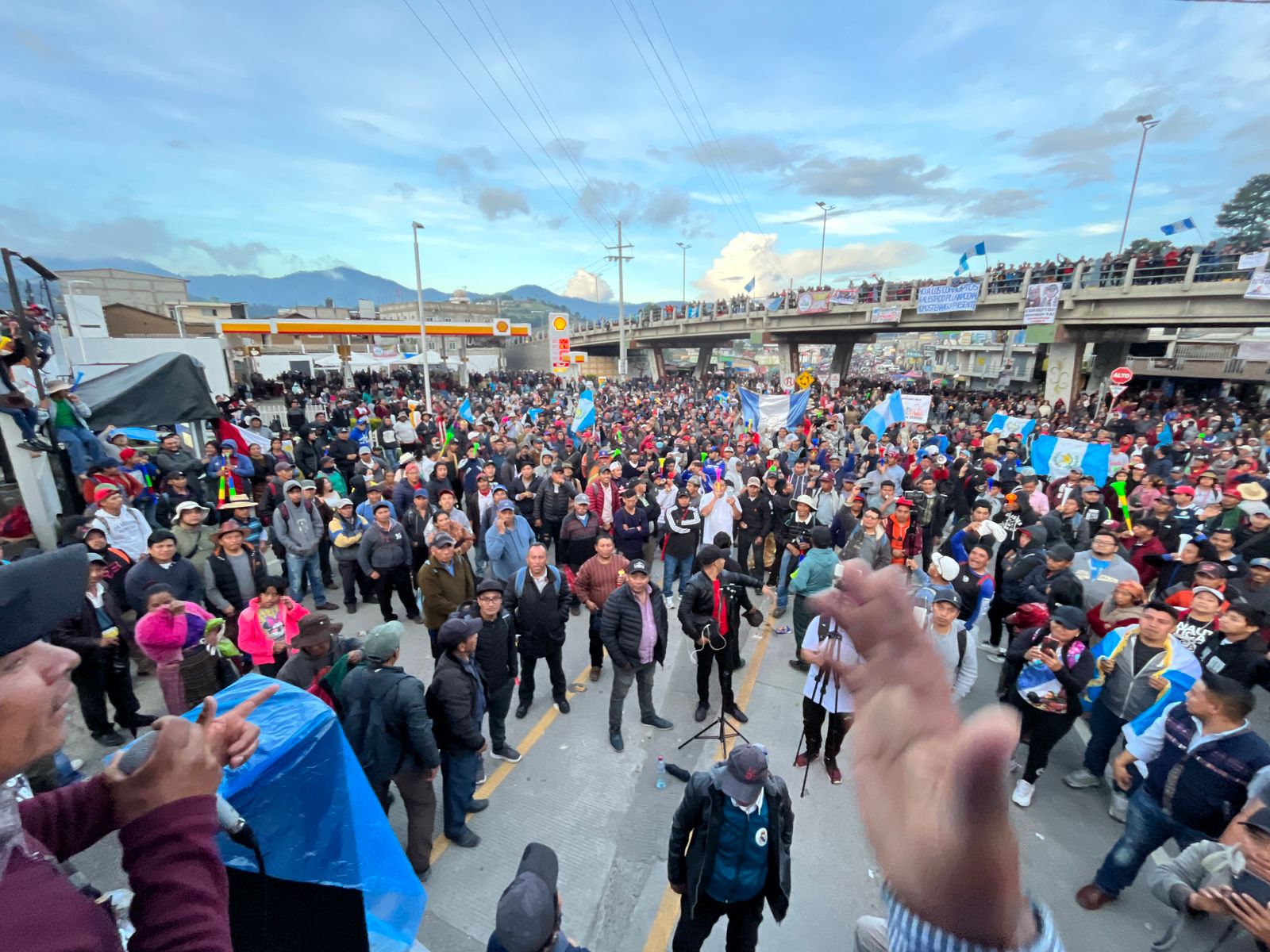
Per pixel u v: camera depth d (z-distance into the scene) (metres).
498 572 7.52
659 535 10.20
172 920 0.90
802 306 35.50
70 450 8.75
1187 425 21.23
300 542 8.11
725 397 30.41
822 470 11.47
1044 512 9.26
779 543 9.00
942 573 6.21
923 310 29.05
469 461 11.15
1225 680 3.45
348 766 2.40
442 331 37.91
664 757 5.52
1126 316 22.12
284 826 2.27
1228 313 19.56
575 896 4.15
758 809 3.23
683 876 3.39
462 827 4.52
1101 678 4.90
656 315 53.19
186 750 1.02
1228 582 6.06
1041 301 24.12
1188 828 3.57
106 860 4.22
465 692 4.33
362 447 13.27
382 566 7.66
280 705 2.43
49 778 4.41
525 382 52.44
